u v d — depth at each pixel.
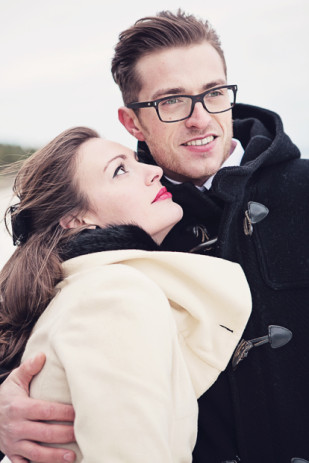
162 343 0.93
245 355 1.20
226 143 1.49
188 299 1.12
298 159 1.39
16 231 1.38
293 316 1.23
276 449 1.21
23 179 1.39
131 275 1.03
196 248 1.34
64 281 1.16
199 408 1.23
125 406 0.85
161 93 1.45
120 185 1.29
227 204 1.23
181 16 1.53
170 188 1.37
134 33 1.49
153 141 1.53
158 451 0.82
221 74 1.47
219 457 1.22
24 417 0.97
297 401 1.21
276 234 1.28
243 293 1.14
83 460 0.87
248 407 1.22
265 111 1.56
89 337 0.92
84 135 1.38
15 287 1.24
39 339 1.06
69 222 1.32
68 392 0.97
